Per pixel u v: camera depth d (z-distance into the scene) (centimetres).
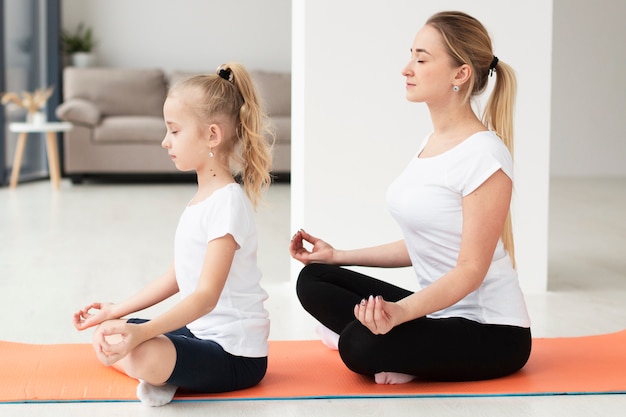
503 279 271
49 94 925
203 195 262
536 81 430
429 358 264
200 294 248
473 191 261
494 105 280
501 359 271
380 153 427
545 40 428
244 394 262
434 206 267
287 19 1102
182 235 260
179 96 259
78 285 449
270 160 270
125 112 1019
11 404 253
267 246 576
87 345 317
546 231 434
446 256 273
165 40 1088
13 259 521
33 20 980
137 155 959
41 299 415
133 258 528
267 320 269
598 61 1062
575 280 465
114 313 269
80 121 948
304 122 423
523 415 248
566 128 1070
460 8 425
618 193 892
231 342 260
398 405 255
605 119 1070
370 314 246
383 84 425
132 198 837
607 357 304
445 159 267
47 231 629
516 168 432
